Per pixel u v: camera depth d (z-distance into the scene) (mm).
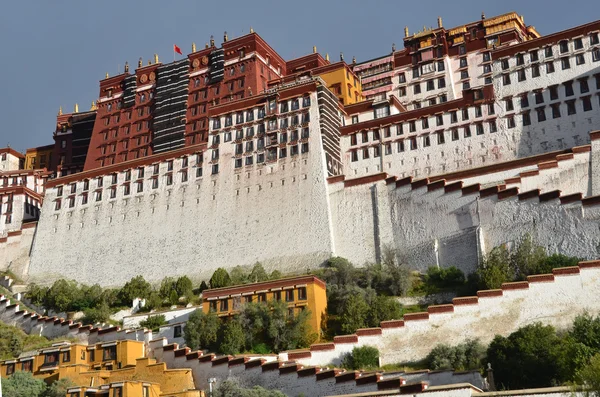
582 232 93312
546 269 90000
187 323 92375
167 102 148250
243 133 129875
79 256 135375
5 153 179375
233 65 145000
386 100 131750
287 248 117938
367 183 115562
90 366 85000
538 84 118250
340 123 130875
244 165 127375
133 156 148875
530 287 79875
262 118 129000
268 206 122375
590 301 77438
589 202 93875
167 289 114688
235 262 121188
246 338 89438
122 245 132250
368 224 113375
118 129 152875
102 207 137375
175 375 78812
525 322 78688
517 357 69125
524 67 119938
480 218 101500
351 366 79688
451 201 105125
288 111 127250
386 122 126000
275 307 90750
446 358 75938
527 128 116625
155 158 136000
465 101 121438
